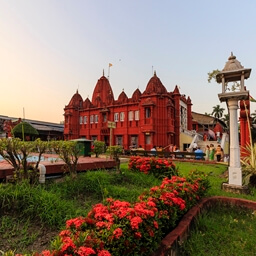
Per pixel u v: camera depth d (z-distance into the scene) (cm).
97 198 446
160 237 272
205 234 366
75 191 452
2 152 397
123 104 2648
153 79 2486
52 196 359
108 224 214
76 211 346
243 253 314
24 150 404
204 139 2967
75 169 505
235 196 568
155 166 683
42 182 443
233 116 666
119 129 2692
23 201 335
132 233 218
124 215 226
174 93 2555
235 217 466
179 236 302
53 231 297
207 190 539
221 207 506
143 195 337
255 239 354
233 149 657
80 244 172
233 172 647
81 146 647
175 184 397
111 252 197
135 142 2556
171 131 2320
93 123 3042
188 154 1455
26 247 257
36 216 320
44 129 3600
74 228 216
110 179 550
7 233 279
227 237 362
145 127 2352
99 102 3000
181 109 2761
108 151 726
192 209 406
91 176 512
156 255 241
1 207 324
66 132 3200
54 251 162
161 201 303
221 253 317
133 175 631
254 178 714
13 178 405
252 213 479
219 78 706
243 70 636
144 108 2386
